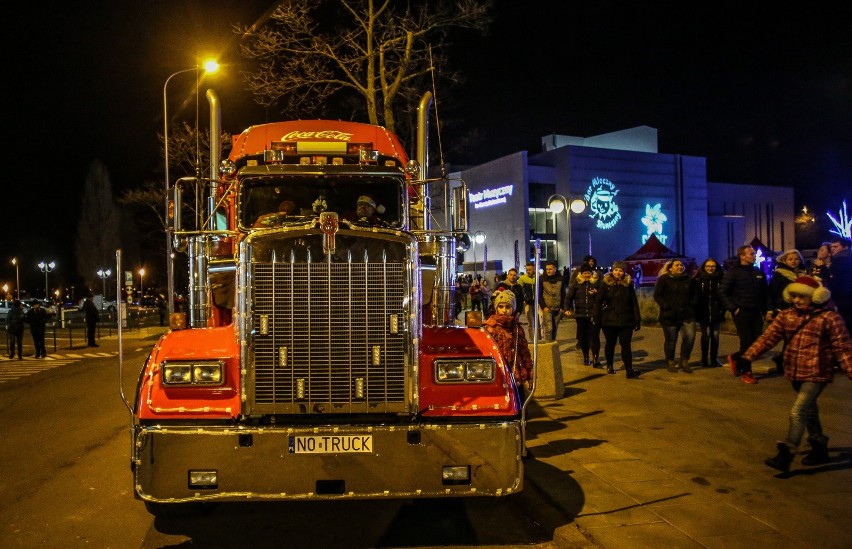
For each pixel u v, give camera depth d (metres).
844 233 50.91
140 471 4.69
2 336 33.00
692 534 5.04
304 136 8.27
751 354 6.55
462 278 32.44
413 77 19.47
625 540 4.95
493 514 6.00
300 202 7.00
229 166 7.18
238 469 4.68
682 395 9.91
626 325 11.37
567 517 5.47
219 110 7.93
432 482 4.78
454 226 6.91
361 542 5.37
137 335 31.03
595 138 62.47
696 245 61.25
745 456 6.93
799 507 5.54
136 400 4.90
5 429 9.55
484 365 5.07
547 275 14.02
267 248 4.86
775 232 69.56
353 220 6.95
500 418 4.98
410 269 4.91
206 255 6.71
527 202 53.66
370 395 4.89
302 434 4.71
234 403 4.88
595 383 11.02
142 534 5.56
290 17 18.11
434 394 5.01
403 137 21.56
